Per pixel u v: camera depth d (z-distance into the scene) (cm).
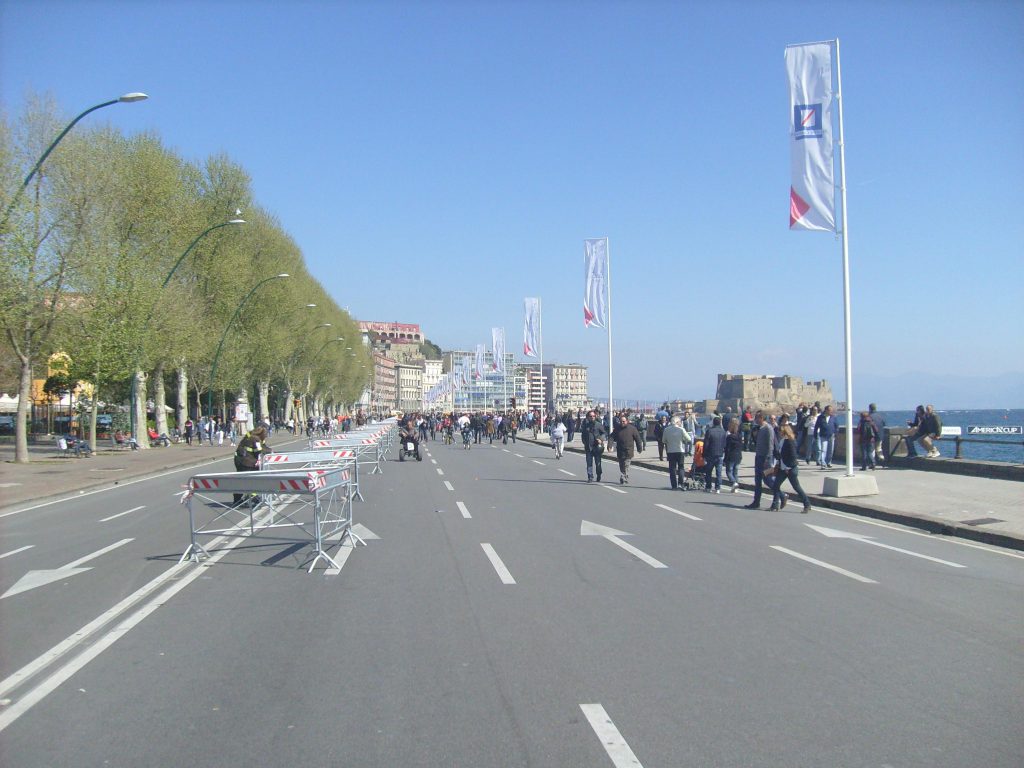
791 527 1480
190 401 9119
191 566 1111
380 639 736
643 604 868
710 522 1543
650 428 4822
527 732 519
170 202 4325
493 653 691
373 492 2141
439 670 646
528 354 5562
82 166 3478
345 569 1074
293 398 10450
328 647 712
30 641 744
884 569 1074
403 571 1058
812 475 2436
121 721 545
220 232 5184
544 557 1157
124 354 3678
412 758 482
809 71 1894
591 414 2494
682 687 603
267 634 758
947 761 477
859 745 499
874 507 1652
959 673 638
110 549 1276
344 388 12356
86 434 5609
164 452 4378
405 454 3553
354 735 517
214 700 584
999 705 568
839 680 620
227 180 5362
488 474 2788
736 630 762
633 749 492
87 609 867
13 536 1454
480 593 924
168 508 1867
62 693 602
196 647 718
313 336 8475
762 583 977
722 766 470
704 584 970
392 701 577
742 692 592
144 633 766
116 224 3903
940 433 2588
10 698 594
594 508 1772
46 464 3353
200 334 4669
